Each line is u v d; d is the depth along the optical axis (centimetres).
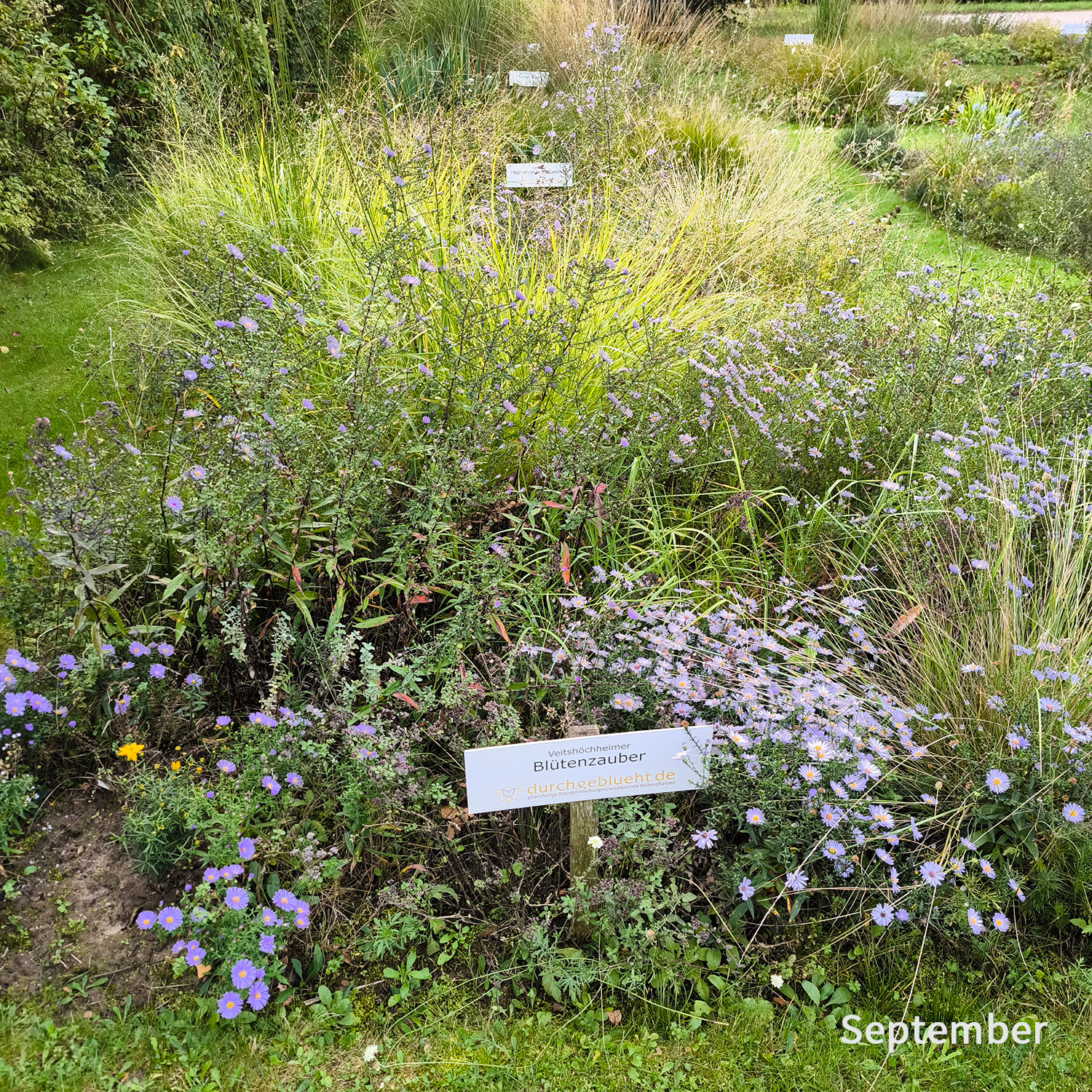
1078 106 879
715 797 244
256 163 486
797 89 889
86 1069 190
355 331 327
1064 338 404
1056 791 239
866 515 341
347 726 238
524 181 513
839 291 491
